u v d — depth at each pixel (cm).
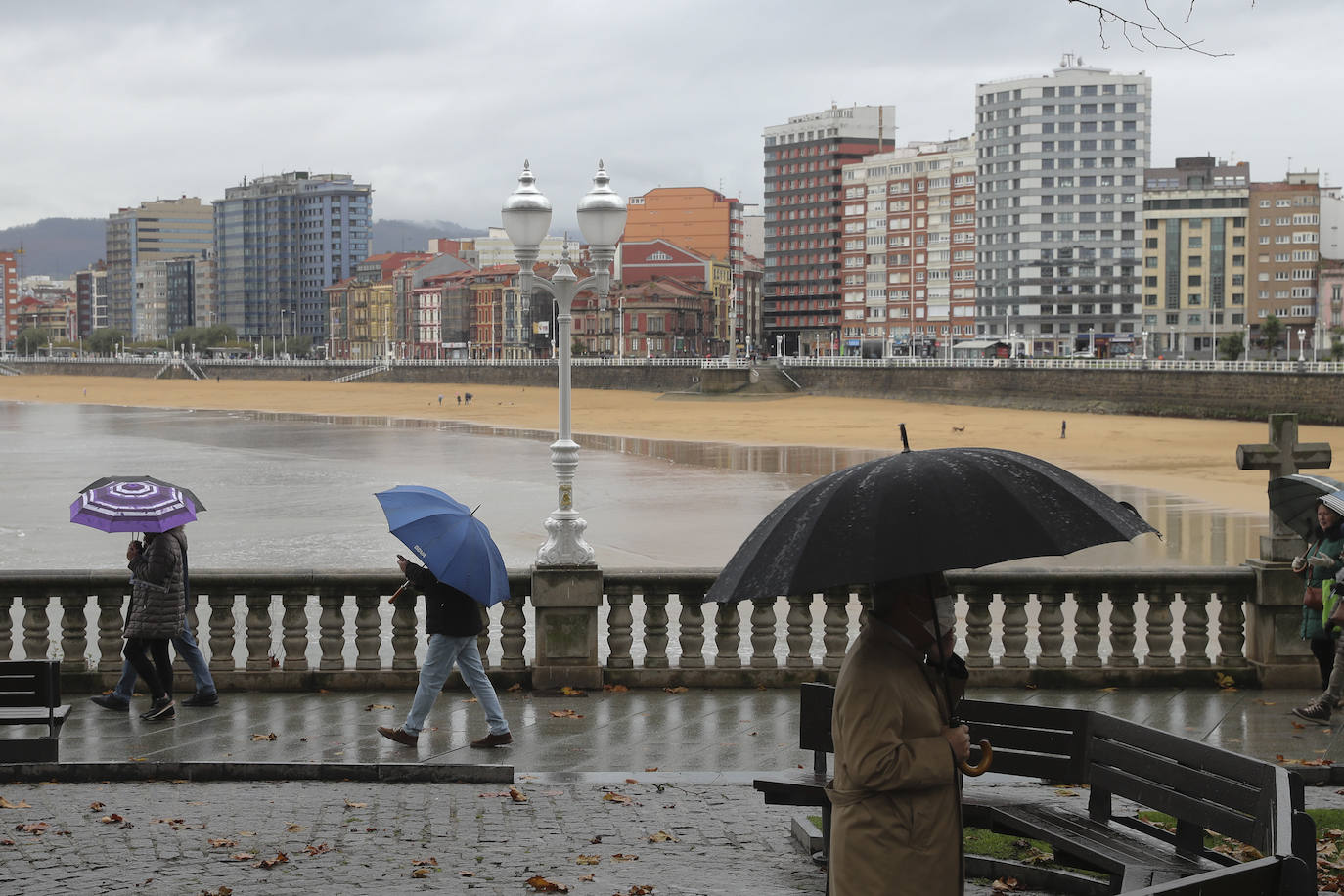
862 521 476
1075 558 3588
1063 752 688
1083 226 18662
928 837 479
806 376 14350
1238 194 18000
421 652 2045
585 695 1298
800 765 1047
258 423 10950
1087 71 18475
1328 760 1030
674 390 14925
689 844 821
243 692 1317
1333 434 8631
